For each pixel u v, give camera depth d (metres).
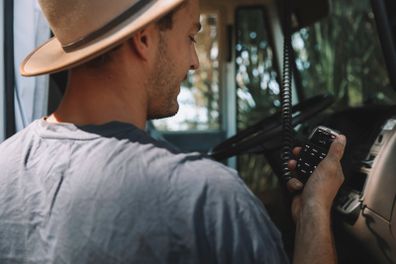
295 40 4.29
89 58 0.96
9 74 1.65
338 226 1.74
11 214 0.99
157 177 0.92
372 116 1.87
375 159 1.60
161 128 3.49
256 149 2.02
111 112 1.02
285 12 1.84
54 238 0.95
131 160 0.94
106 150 0.96
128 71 1.02
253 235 0.90
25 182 1.00
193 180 0.92
